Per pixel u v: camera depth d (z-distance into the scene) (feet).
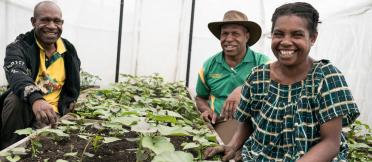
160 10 27.48
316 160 6.76
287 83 7.62
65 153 9.33
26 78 11.14
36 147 9.54
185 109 14.84
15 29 19.80
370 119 14.26
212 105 14.15
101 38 26.99
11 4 18.84
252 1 26.53
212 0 27.09
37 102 10.37
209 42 27.45
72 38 26.37
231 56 14.07
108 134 11.14
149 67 27.81
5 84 19.67
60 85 13.71
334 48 17.35
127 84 20.65
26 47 12.68
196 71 27.48
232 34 13.70
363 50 14.88
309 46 7.19
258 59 14.10
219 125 13.39
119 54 25.96
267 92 7.86
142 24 27.50
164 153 6.82
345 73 16.28
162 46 27.73
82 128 11.35
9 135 12.07
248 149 8.41
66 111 13.74
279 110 7.59
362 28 15.02
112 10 26.86
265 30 25.94
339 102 6.91
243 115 8.50
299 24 6.95
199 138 9.08
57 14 12.92
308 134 7.29
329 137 7.03
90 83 26.76
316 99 7.16
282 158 7.64
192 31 26.30
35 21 12.91
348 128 13.03
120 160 9.04
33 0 20.88
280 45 7.16
